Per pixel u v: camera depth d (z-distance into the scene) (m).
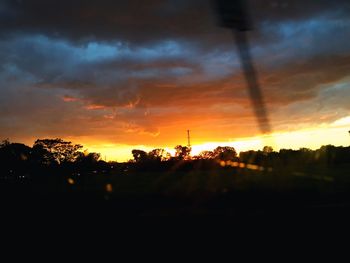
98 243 7.73
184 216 7.69
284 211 7.60
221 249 7.22
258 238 7.29
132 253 7.40
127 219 7.93
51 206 9.34
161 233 7.59
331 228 7.34
